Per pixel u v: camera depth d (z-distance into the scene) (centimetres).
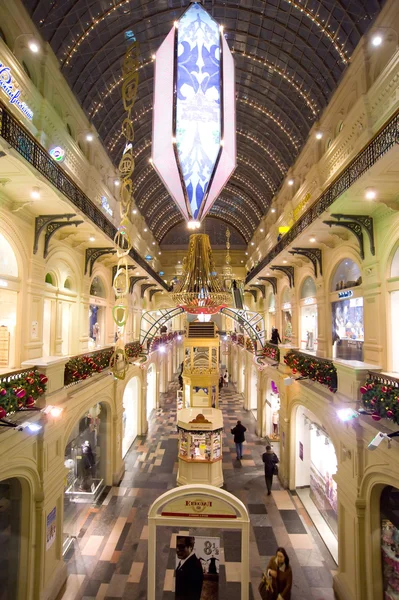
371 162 584
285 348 1128
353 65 899
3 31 737
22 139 565
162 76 367
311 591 635
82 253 1062
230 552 742
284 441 1087
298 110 1465
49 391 647
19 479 568
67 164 1008
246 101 1739
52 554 639
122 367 662
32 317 746
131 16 1173
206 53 370
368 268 745
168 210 3127
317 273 1073
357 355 835
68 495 944
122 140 1628
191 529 824
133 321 1762
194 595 464
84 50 1096
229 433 1620
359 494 577
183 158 349
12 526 577
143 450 1396
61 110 998
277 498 983
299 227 1068
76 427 1030
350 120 911
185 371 1705
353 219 728
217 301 1073
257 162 2205
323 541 777
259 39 1322
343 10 926
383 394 488
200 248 1112
